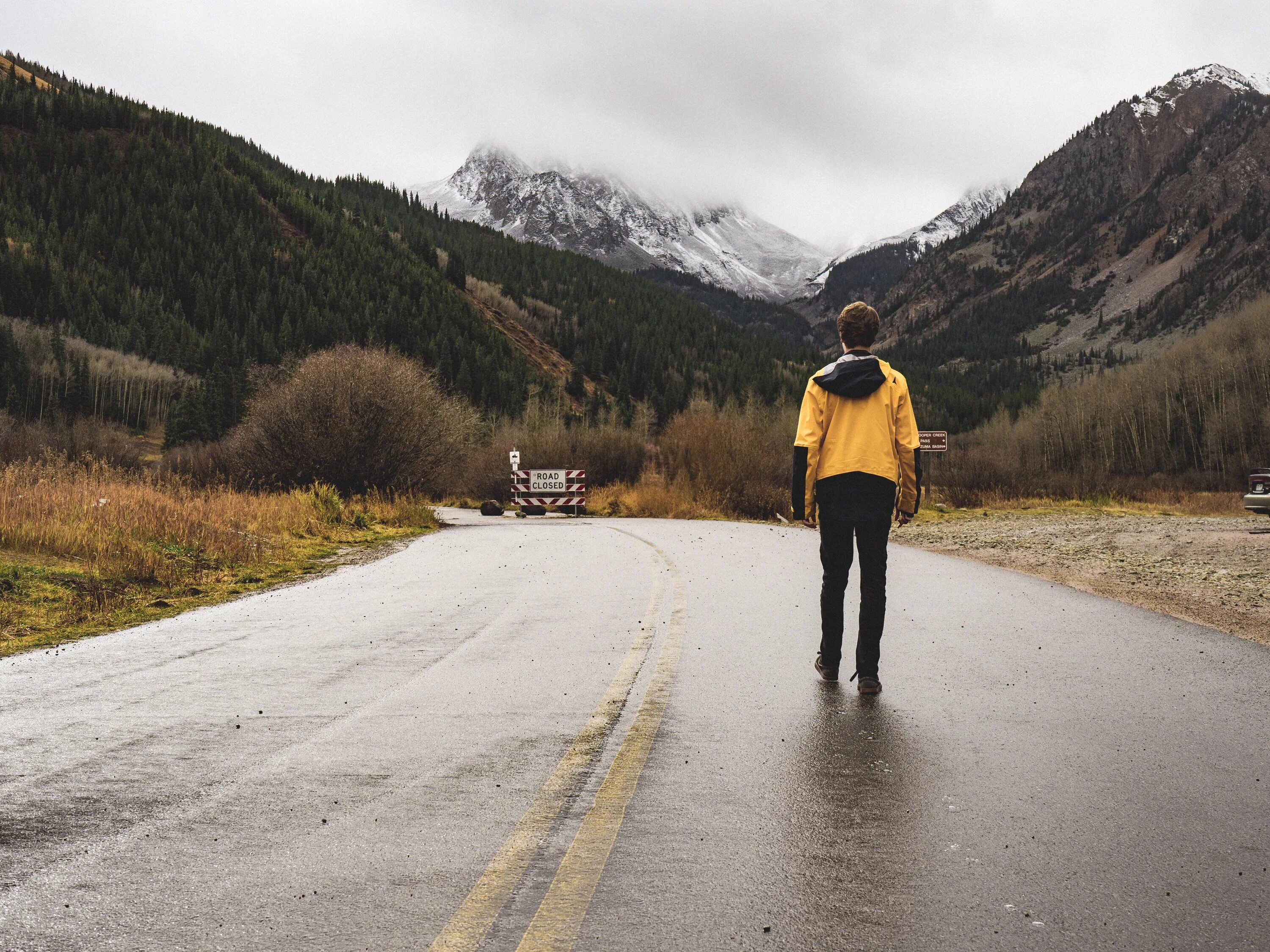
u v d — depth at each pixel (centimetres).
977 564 1249
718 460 3094
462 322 16200
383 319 15125
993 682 555
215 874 294
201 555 1270
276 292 16400
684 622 771
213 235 17888
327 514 1992
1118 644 675
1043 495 4197
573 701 521
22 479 1524
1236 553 1334
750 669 596
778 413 3816
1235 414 7981
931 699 518
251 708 511
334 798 365
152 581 1077
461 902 273
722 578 1079
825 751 422
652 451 4034
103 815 348
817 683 559
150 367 13412
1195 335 10225
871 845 313
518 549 1527
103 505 1348
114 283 16075
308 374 2633
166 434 10344
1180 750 419
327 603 932
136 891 282
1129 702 506
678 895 276
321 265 17362
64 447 4731
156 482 1939
